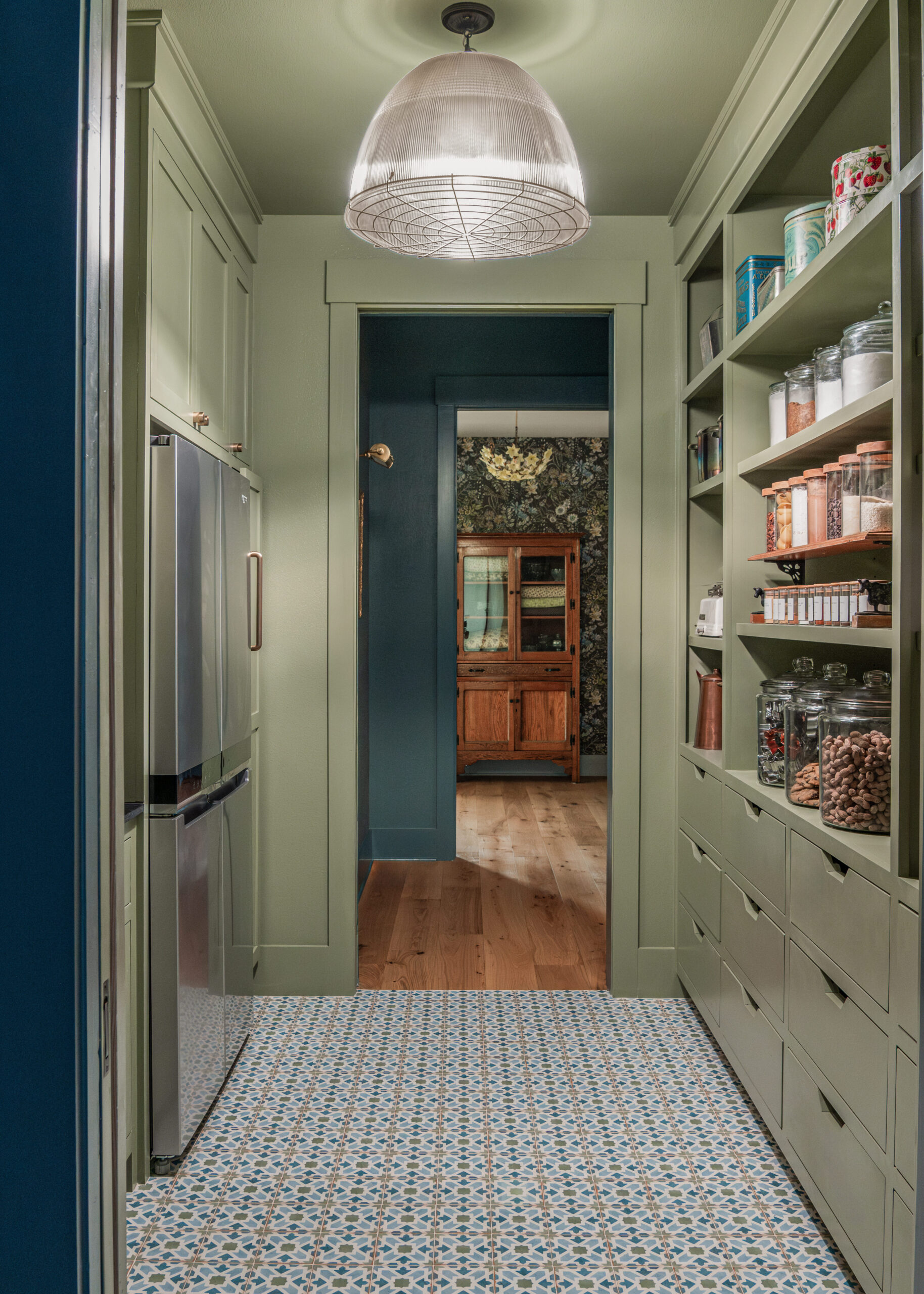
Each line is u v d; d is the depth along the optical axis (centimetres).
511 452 675
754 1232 196
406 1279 181
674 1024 301
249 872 285
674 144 270
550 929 394
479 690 757
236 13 206
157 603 211
